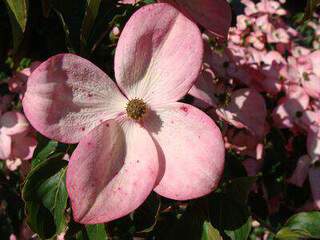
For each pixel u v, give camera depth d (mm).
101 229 146
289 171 217
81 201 121
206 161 125
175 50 133
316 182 207
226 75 194
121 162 131
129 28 130
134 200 125
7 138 196
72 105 130
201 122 130
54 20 183
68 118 129
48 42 186
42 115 124
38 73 123
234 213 157
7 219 272
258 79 220
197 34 130
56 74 127
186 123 133
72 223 147
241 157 221
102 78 135
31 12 181
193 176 126
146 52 134
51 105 125
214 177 124
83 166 123
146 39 132
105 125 129
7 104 227
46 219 145
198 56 131
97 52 172
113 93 138
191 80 134
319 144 207
